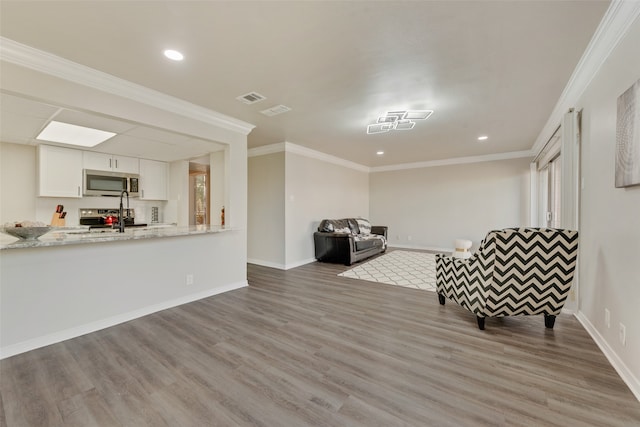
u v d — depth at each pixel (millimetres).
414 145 5352
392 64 2340
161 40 1986
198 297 3404
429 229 7156
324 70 2434
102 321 2590
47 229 2246
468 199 6609
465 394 1632
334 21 1796
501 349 2154
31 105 2387
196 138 3430
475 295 2508
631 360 1681
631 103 1644
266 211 5352
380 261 5730
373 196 8047
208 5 1633
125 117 2676
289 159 5195
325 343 2270
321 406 1542
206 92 2865
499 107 3336
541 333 2430
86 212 4570
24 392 1666
